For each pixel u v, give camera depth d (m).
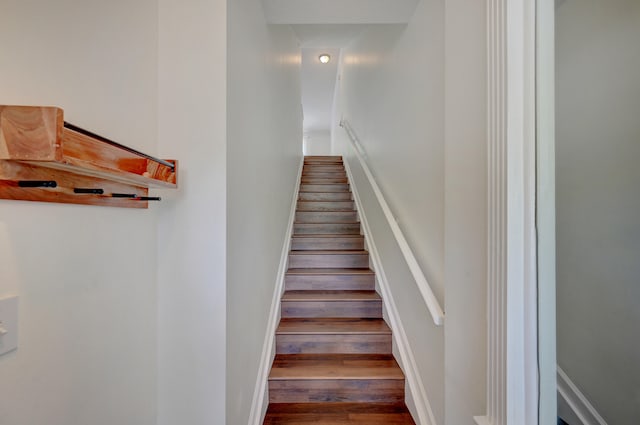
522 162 0.79
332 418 1.58
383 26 2.34
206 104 1.05
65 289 0.68
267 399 1.65
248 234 1.37
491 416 0.85
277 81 2.27
